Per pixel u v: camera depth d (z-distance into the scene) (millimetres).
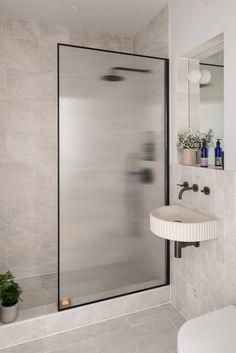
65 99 1850
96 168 1977
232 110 1586
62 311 1955
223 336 1237
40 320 1896
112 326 2012
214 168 1803
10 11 2357
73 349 1791
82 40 2688
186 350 1153
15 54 2486
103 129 1977
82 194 1947
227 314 1409
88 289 2035
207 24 1757
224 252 1676
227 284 1658
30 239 2637
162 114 2203
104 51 1952
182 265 2129
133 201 2125
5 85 2471
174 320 2078
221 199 1687
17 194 2574
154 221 1801
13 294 1872
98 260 2047
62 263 1940
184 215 2008
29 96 2547
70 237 1943
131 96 2061
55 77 2617
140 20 2506
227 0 1587
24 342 1855
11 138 2521
